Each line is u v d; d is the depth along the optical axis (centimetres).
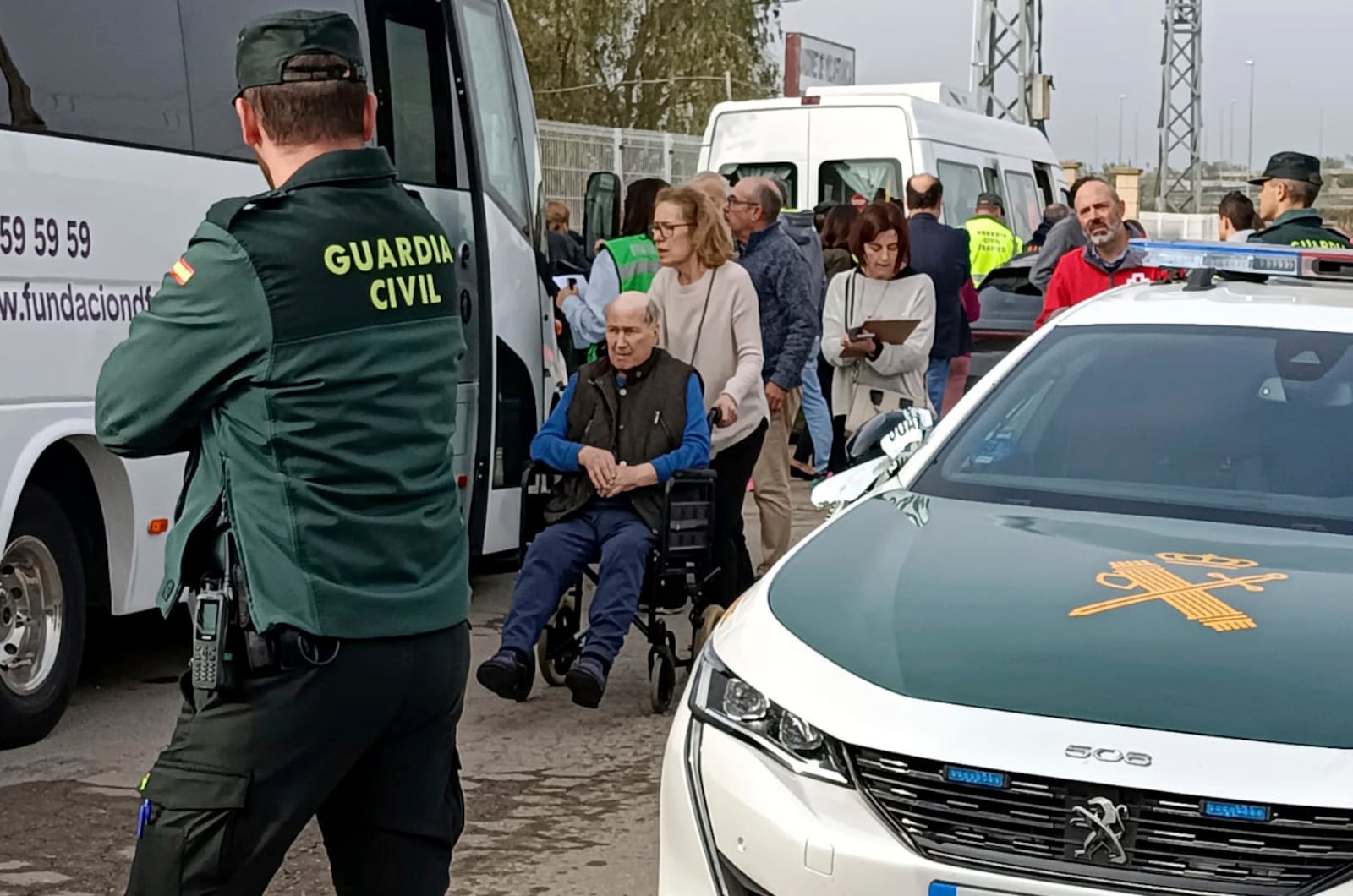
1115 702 350
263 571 305
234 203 308
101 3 638
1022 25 3120
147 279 655
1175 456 495
